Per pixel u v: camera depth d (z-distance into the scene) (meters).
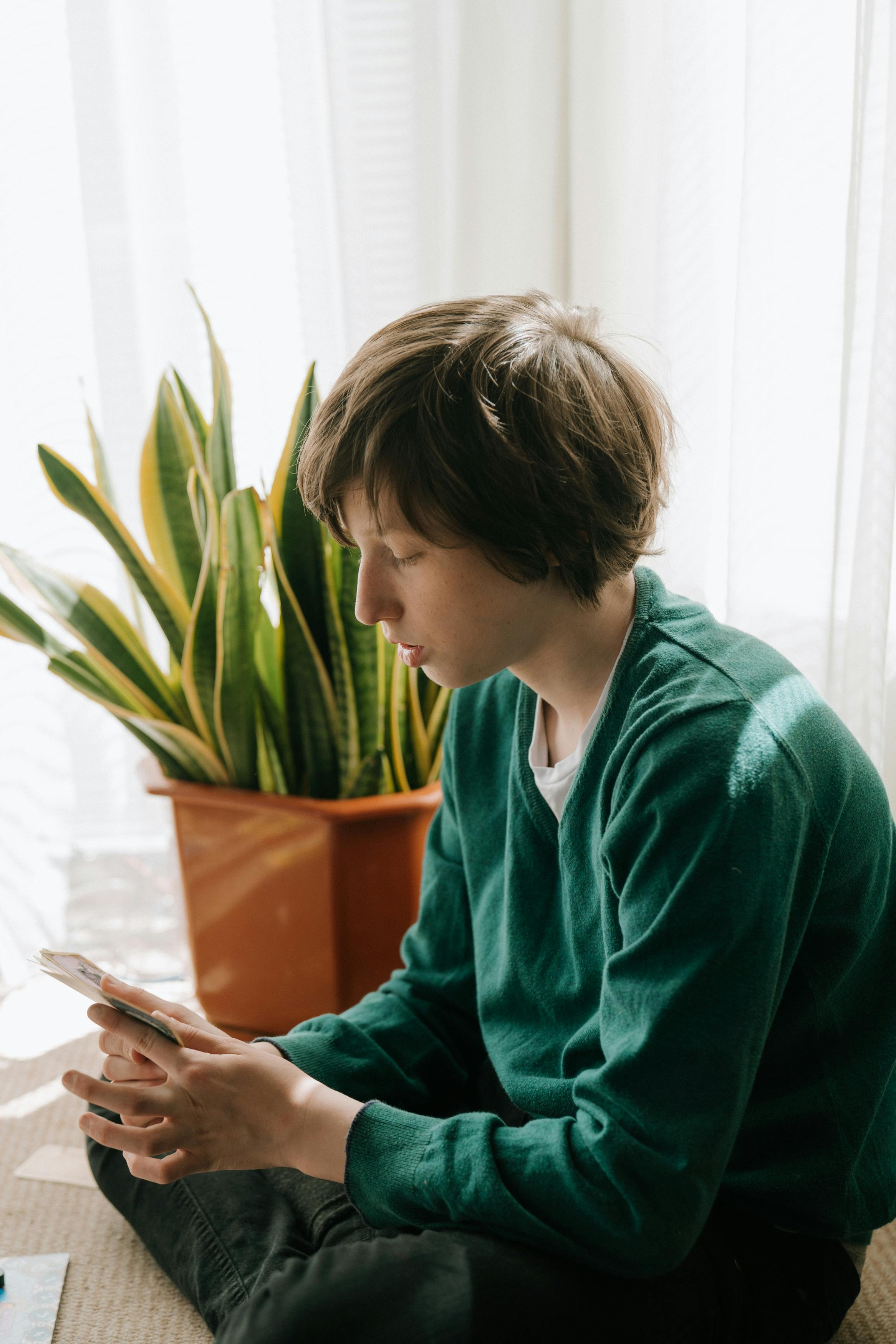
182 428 1.36
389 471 0.71
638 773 0.75
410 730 1.38
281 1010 1.41
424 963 1.08
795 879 0.73
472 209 1.51
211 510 1.28
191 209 1.62
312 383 1.26
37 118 1.56
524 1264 0.74
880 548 1.30
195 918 1.43
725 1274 0.79
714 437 1.43
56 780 1.74
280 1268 0.88
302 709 1.32
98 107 1.55
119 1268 1.09
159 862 1.84
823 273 1.30
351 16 1.48
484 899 0.98
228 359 1.67
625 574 0.80
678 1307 0.76
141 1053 0.85
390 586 0.78
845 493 1.30
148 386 1.67
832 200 1.28
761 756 0.71
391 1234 0.83
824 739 0.77
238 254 1.64
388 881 1.34
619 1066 0.71
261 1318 0.71
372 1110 0.82
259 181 1.61
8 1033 1.56
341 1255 0.76
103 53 1.54
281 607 1.28
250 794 1.34
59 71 1.56
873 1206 0.86
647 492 0.79
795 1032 0.81
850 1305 0.87
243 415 1.69
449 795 1.07
